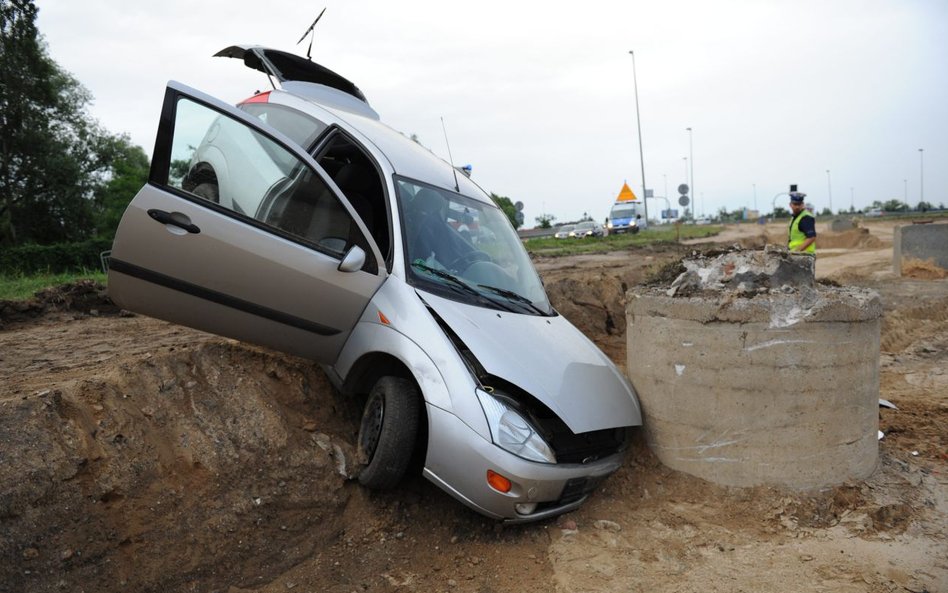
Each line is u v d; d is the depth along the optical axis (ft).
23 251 69.36
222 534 12.38
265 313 14.26
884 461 16.58
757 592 11.62
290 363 16.85
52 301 29.14
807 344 14.73
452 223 16.65
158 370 14.74
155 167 13.19
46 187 108.27
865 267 61.46
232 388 15.15
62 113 113.19
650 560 12.76
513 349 14.05
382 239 16.33
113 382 14.01
